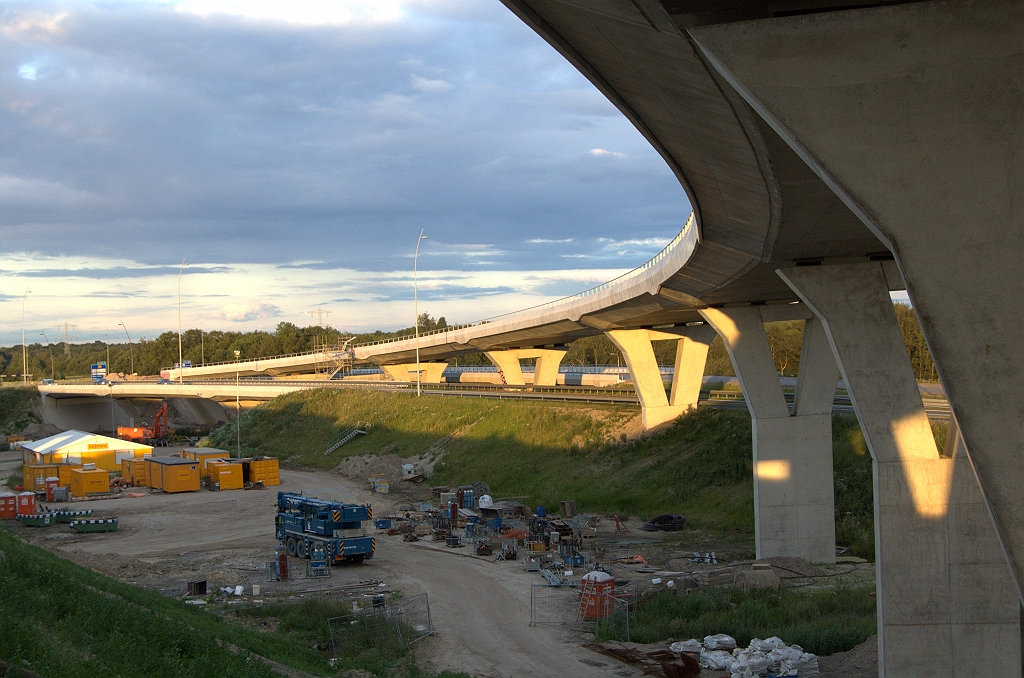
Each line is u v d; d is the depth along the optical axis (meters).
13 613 18.94
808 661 25.61
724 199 26.14
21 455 117.94
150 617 22.41
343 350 147.88
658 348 142.62
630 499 58.50
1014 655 23.50
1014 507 11.26
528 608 35.25
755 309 44.09
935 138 11.41
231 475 79.88
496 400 91.00
